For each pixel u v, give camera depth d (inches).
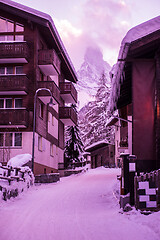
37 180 1054.4
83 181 1069.8
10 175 661.9
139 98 577.6
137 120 573.3
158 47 566.3
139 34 554.3
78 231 337.7
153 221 341.4
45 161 1336.1
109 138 3014.3
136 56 578.2
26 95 1214.3
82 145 2226.9
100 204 549.0
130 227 339.3
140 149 566.9
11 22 1259.2
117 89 668.1
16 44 1196.5
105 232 326.6
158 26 554.6
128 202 451.2
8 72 1232.2
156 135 563.5
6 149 1114.1
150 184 413.1
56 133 1563.7
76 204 554.9
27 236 320.8
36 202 589.9
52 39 1347.2
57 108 1595.7
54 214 450.6
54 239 307.4
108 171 1621.6
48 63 1253.7
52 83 1241.4
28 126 1179.9
